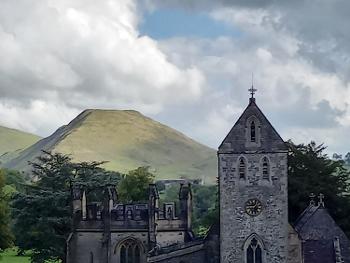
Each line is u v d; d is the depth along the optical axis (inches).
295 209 4766.2
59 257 4847.4
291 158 4928.6
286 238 3636.8
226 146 3666.3
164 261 3828.7
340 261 3747.5
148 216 4254.4
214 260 3786.9
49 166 5477.4
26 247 4827.8
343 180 4997.5
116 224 4271.7
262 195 3649.1
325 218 3912.4
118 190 6830.7
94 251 4298.7
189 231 4375.0
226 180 3661.4
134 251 4271.7
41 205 4842.5
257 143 3663.9
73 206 4362.7
